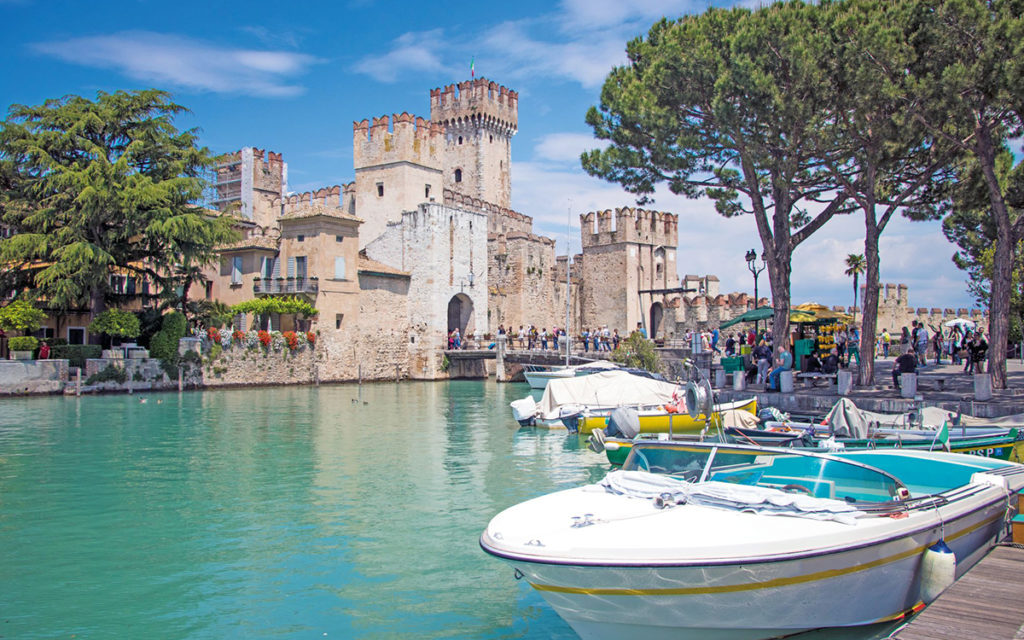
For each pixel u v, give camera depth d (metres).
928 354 53.31
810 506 9.27
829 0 26.38
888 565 9.13
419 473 20.73
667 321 62.34
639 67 31.41
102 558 13.24
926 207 32.84
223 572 12.50
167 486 18.94
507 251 73.19
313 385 54.22
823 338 37.88
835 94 24.92
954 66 21.42
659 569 8.31
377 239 66.44
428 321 63.16
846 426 17.05
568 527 9.30
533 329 64.38
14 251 41.47
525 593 11.52
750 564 8.30
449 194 72.19
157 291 52.91
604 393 30.23
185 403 38.94
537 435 28.28
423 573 12.42
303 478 19.98
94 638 9.95
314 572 12.48
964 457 12.78
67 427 29.20
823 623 9.05
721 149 29.78
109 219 45.03
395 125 67.12
